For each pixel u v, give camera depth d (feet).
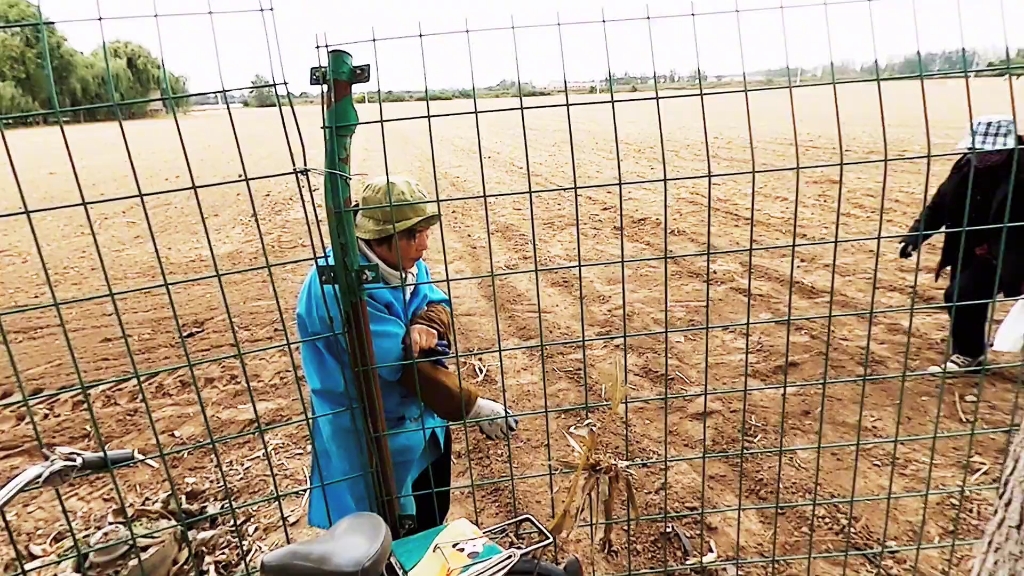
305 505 12.55
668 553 11.19
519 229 34.42
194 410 17.40
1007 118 14.83
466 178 47.29
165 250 33.76
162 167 56.49
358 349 7.55
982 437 14.06
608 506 8.46
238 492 13.25
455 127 74.38
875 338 19.29
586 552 11.17
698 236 30.76
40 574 10.98
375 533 6.12
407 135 70.33
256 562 11.05
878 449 13.85
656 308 22.82
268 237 35.17
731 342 19.62
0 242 36.32
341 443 8.23
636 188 40.96
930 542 11.19
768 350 18.92
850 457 13.62
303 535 11.78
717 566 10.30
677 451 14.23
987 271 15.61
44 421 17.25
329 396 8.16
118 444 15.89
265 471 14.10
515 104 7.32
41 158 62.08
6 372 20.70
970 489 8.98
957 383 16.25
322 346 8.05
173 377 19.36
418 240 8.16
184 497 12.93
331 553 5.88
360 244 8.11
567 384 17.79
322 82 6.75
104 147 67.87
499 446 14.83
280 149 63.26
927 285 23.22
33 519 12.76
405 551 7.73
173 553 10.30
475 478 13.82
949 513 11.80
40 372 20.57
